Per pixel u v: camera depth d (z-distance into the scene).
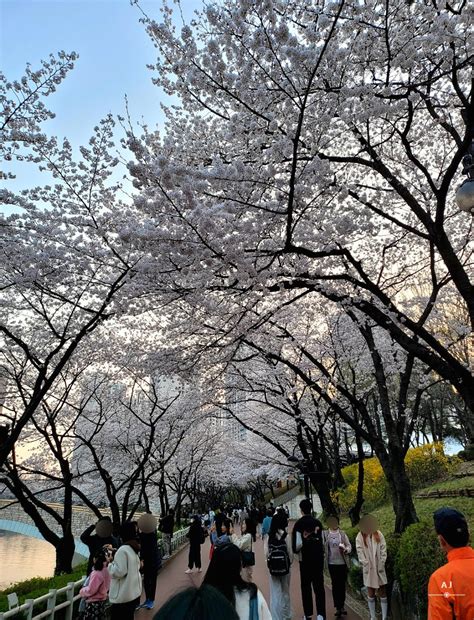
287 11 5.50
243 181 5.60
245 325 8.70
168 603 1.68
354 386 12.07
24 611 5.06
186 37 5.39
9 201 7.03
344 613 6.37
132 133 5.17
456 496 11.51
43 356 11.30
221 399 16.80
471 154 4.93
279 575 5.83
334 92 5.58
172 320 10.21
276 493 47.75
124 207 8.01
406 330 11.31
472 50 5.17
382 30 5.41
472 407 5.16
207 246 5.67
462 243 9.78
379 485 16.75
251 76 5.57
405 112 6.73
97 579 5.30
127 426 17.34
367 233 9.06
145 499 16.06
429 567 4.99
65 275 7.84
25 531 28.94
